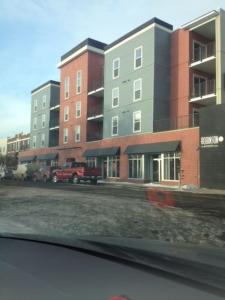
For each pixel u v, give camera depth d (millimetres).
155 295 1624
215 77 36188
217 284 1703
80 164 37656
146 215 11305
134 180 37500
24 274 2006
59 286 1828
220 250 2590
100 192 21234
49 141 57312
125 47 40469
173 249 2488
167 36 37688
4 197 17547
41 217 11242
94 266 2010
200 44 36625
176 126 35125
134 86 38812
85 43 47094
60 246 2447
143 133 37031
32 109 63562
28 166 47531
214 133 29188
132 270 1918
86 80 46906
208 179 29375
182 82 36125
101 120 46625
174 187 30578
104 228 9406
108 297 1653
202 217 11172
